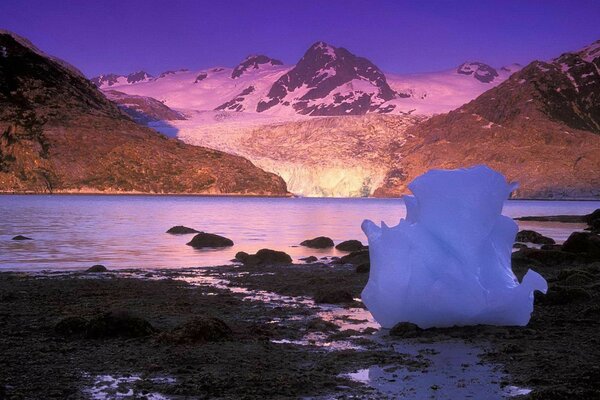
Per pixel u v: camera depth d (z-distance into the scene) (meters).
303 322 10.19
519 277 14.91
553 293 11.38
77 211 64.44
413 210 10.20
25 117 167.12
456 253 9.35
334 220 52.75
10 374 6.95
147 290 13.73
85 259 21.64
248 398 6.23
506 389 6.53
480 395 6.36
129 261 21.06
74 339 8.63
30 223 43.56
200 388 6.48
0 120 161.75
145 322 8.97
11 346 8.20
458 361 7.63
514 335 8.84
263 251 20.92
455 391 6.49
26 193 152.62
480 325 9.45
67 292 13.30
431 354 7.97
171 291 13.60
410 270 9.40
